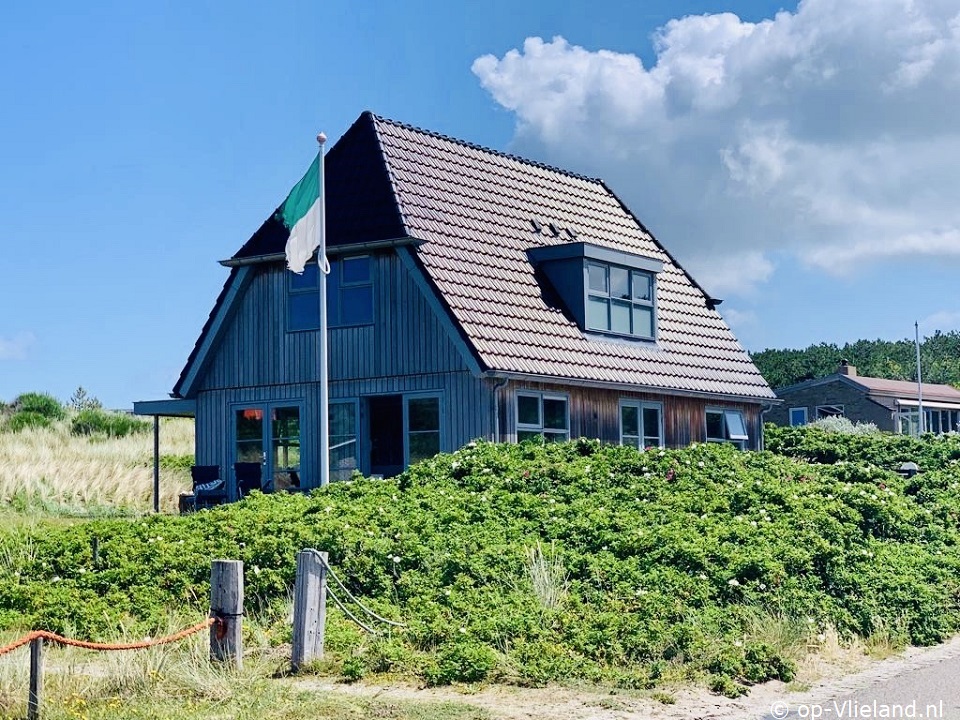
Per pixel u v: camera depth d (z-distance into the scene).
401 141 28.77
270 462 28.08
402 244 25.92
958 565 17.45
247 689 11.50
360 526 17.70
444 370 25.78
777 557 16.09
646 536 16.55
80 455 35.16
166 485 31.28
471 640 13.07
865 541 17.98
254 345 28.50
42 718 10.46
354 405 26.98
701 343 32.22
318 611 12.69
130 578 15.82
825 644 13.76
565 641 13.14
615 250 29.12
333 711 10.83
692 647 12.86
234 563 12.36
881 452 31.20
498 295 26.72
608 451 22.70
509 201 30.42
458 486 20.48
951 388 71.81
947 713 10.98
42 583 15.86
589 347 28.00
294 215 24.03
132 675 11.70
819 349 101.19
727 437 32.25
